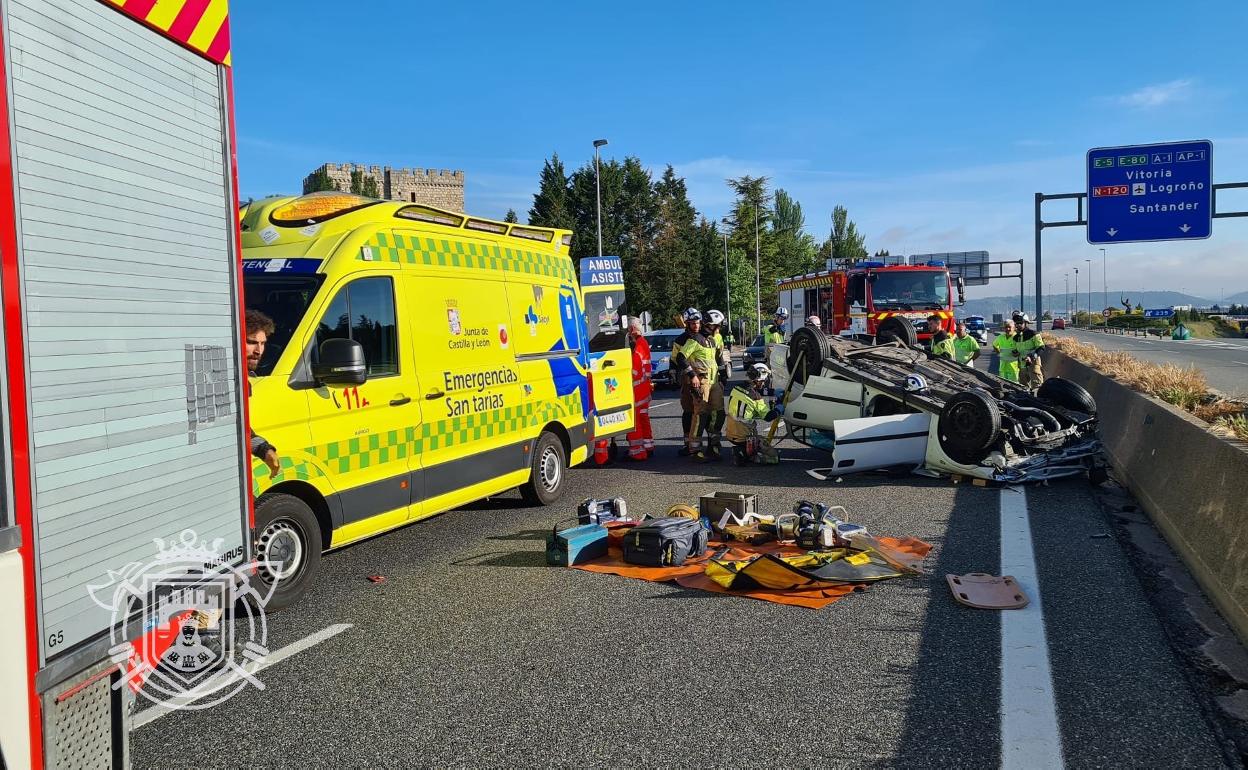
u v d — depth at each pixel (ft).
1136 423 29.50
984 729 11.98
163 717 13.14
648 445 37.78
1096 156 66.95
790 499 27.89
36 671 7.34
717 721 12.46
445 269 23.58
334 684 14.28
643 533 20.68
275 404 17.62
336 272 19.72
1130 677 13.60
